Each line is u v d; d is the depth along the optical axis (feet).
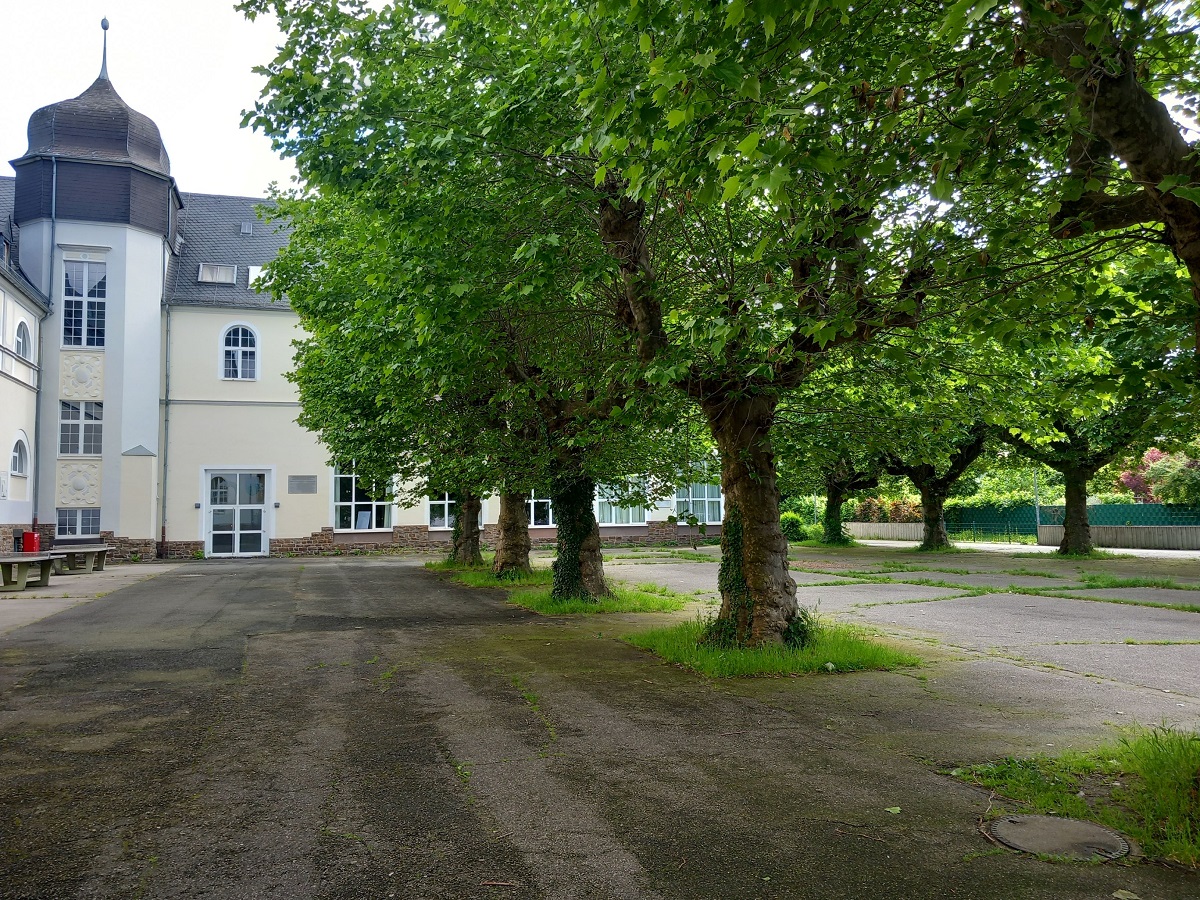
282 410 107.04
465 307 29.07
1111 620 39.75
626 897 11.63
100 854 13.14
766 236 21.22
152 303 101.35
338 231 52.26
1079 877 12.23
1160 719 21.12
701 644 31.01
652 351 29.32
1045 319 20.94
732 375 28.55
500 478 46.47
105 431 97.30
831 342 26.17
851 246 24.38
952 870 12.46
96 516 96.84
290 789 16.21
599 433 37.60
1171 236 15.62
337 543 108.88
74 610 46.24
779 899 11.55
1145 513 110.73
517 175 28.66
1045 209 18.22
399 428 58.80
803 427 32.45
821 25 16.37
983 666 28.37
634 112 16.97
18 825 14.39
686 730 20.38
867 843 13.47
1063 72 15.05
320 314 51.42
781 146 14.52
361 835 13.87
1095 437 74.33
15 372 86.28
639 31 19.75
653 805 15.21
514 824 14.33
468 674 27.66
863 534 154.40
